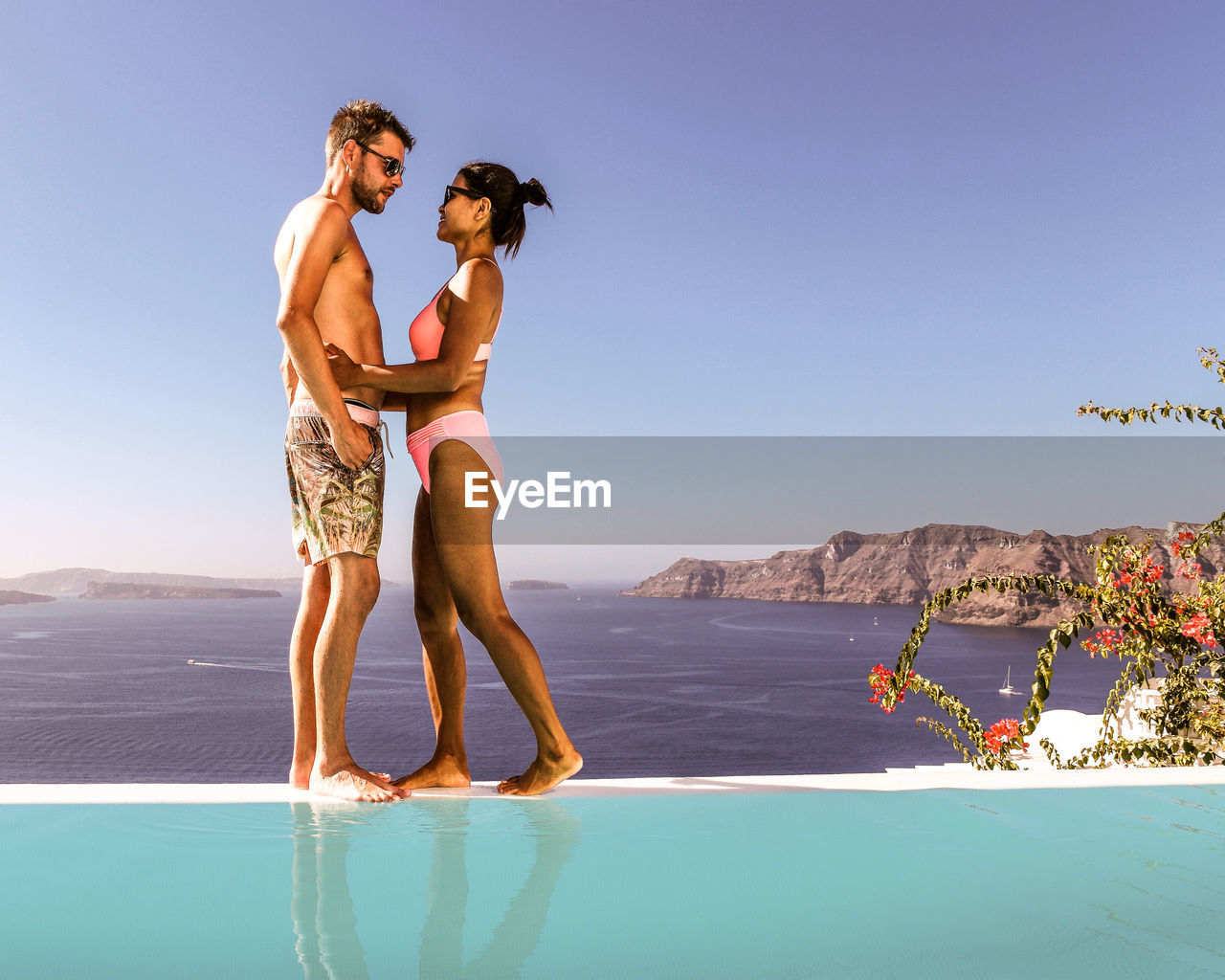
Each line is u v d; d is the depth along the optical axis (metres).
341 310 2.00
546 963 0.94
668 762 82.31
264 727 101.62
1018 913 1.12
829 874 1.29
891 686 3.45
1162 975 0.91
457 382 1.96
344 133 2.06
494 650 1.90
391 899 1.16
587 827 1.55
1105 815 1.61
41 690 124.69
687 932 1.05
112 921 1.06
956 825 1.56
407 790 1.80
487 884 1.23
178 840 1.44
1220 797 1.75
